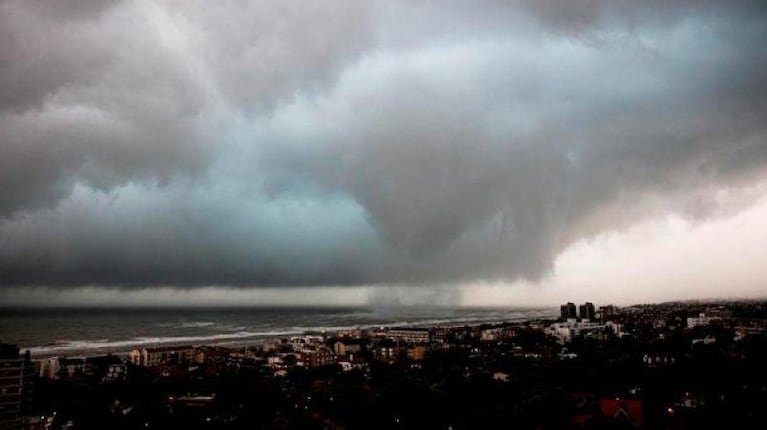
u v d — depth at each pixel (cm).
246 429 15600
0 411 16050
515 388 19012
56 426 15762
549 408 15525
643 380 18688
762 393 15138
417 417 16338
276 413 17238
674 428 13300
